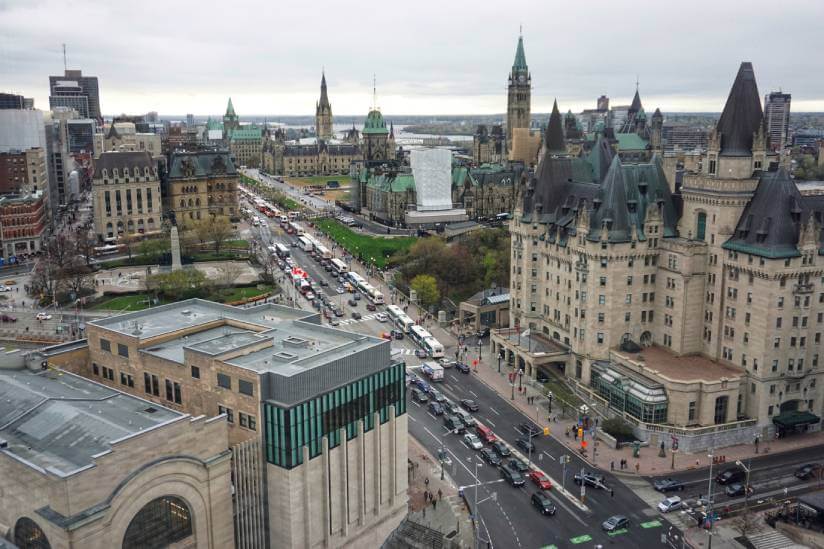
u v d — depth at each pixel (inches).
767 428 5344.5
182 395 4008.4
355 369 3880.4
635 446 5034.5
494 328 7544.3
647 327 6097.4
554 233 6515.8
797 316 5246.1
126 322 4662.9
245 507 3604.8
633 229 5885.8
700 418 5260.8
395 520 4217.5
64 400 3538.4
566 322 6397.6
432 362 6476.4
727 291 5575.8
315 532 3737.7
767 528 4156.0
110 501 2950.3
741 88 5506.9
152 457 3132.4
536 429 5408.5
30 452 3139.8
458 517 4264.3
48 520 2856.8
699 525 4210.1
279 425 3540.8
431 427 5447.8
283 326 4576.8
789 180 5315.0
